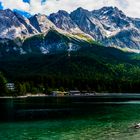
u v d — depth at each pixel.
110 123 84.50
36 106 146.62
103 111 118.81
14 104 161.75
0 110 123.81
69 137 64.62
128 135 66.19
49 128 76.56
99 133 68.81
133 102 175.75
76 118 96.06
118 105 151.50
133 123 84.25
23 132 71.06
